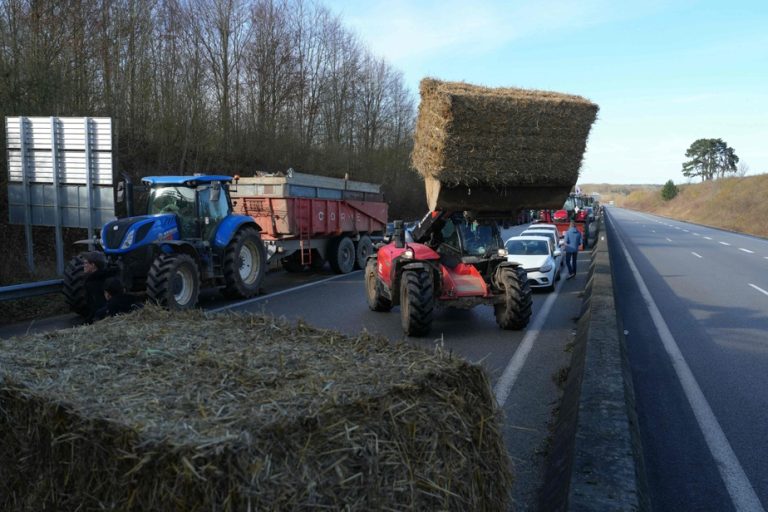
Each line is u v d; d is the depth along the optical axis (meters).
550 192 8.36
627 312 10.66
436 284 8.61
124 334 3.27
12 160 11.96
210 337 3.21
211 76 25.25
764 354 7.59
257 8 27.72
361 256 17.72
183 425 1.99
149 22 19.86
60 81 14.53
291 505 1.85
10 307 9.72
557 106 7.79
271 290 13.27
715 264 19.62
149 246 9.55
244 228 11.99
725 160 120.12
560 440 4.13
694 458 4.48
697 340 8.41
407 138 41.91
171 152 20.02
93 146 11.61
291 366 2.63
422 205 43.12
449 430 2.36
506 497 2.74
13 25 13.88
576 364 5.93
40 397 2.27
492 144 7.65
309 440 1.97
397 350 2.85
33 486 2.29
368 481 2.03
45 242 14.29
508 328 8.94
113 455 2.01
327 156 32.41
